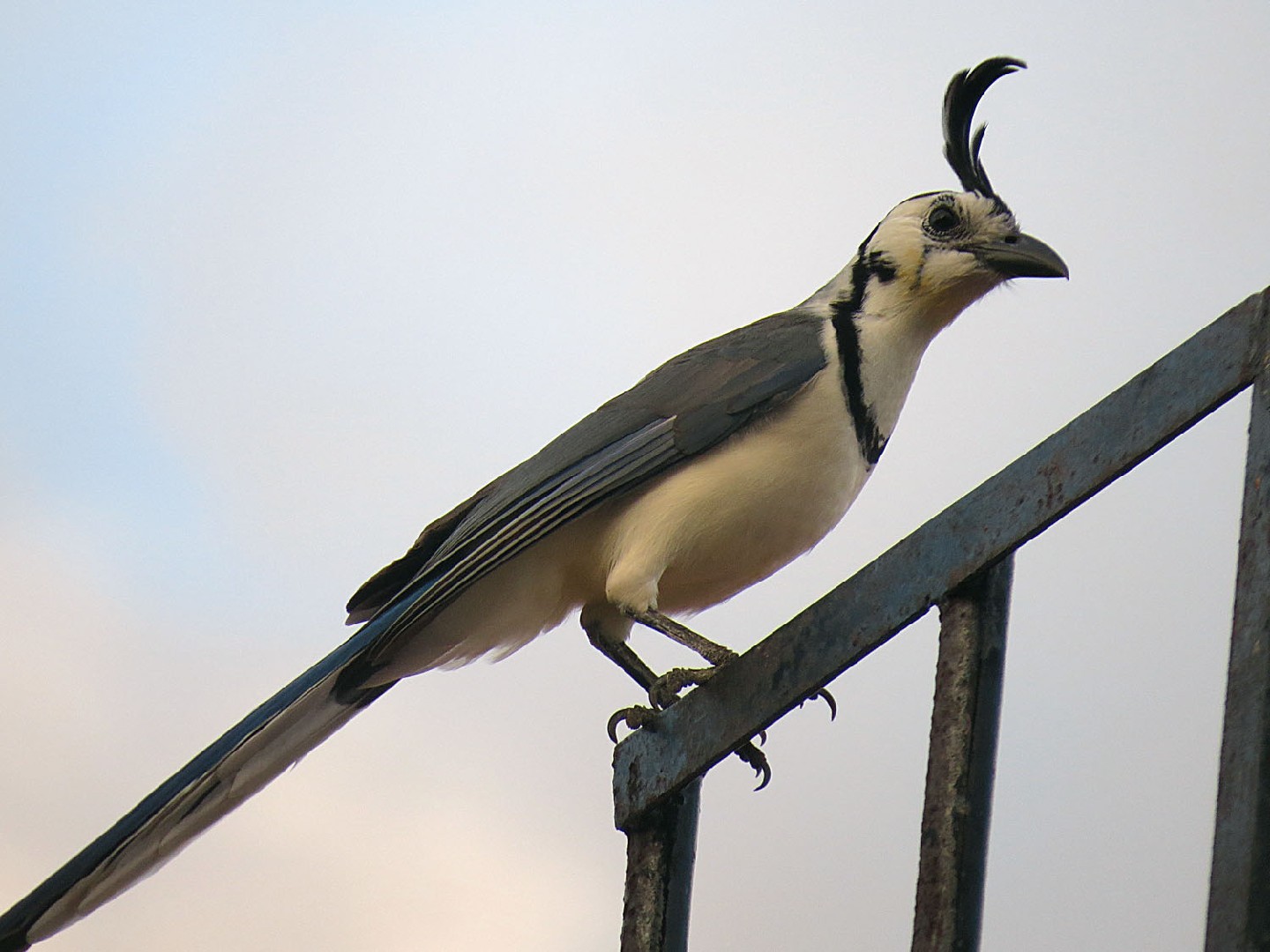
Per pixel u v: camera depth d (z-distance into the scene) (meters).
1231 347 4.35
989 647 5.07
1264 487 3.99
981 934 4.72
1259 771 3.66
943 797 4.90
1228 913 3.61
